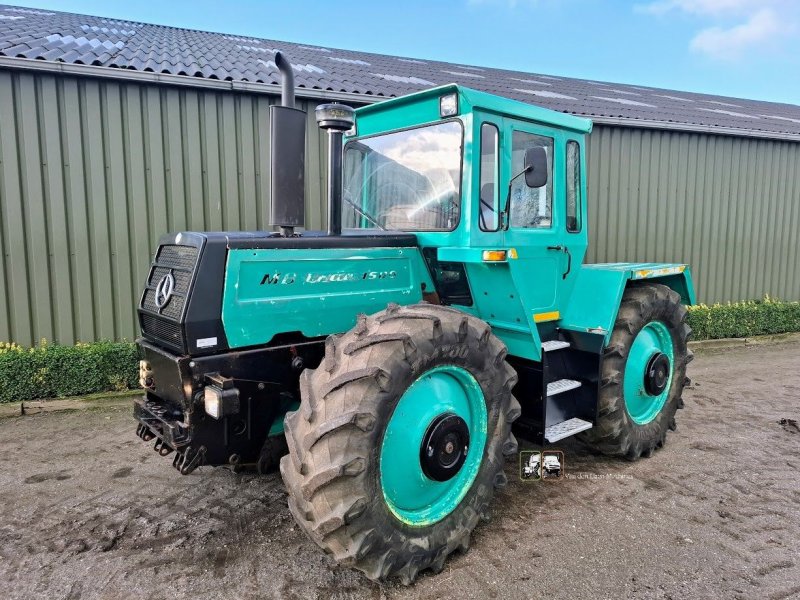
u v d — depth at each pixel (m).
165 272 2.89
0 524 3.16
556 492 3.52
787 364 6.96
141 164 5.75
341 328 2.98
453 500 2.77
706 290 8.79
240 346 2.69
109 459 4.03
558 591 2.56
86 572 2.71
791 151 9.13
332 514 2.28
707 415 5.01
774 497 3.46
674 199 8.38
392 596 2.52
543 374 3.27
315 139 6.42
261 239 2.73
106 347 5.32
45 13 8.77
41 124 5.39
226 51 7.79
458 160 3.10
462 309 3.51
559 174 3.64
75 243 5.61
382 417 2.36
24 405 4.96
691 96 12.82
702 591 2.57
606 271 3.82
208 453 2.66
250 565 2.76
